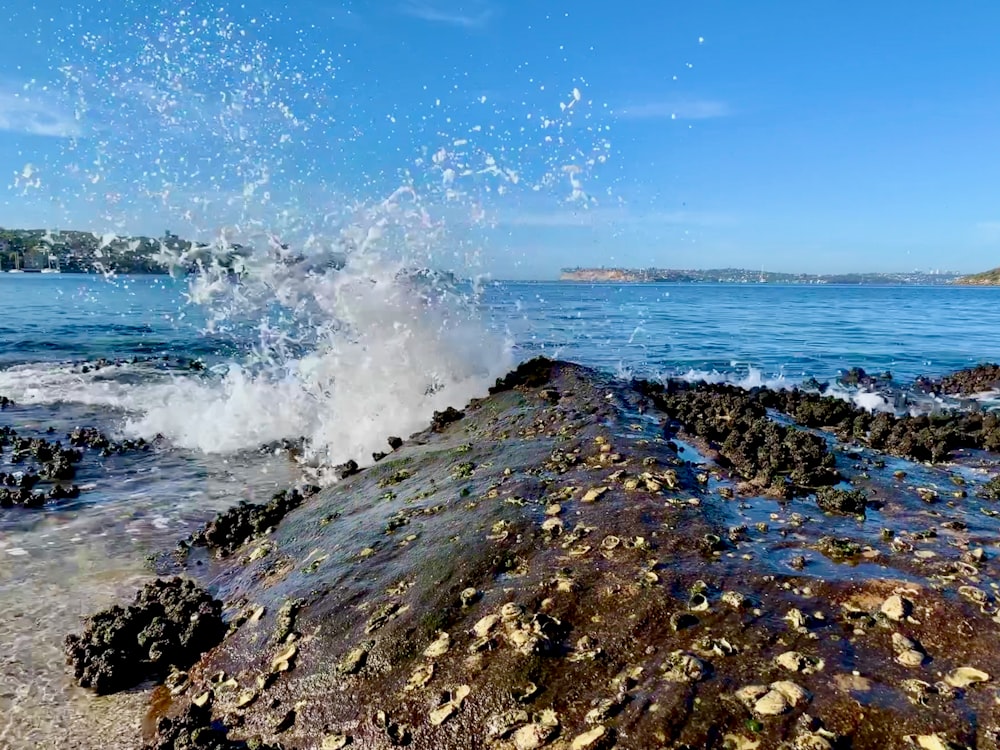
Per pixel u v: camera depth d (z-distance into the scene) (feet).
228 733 12.91
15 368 59.82
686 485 19.34
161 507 27.02
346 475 27.96
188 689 14.58
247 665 14.71
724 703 10.36
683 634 12.15
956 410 43.75
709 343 84.99
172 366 61.98
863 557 14.76
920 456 26.78
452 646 13.15
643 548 15.20
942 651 11.05
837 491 18.63
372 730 11.95
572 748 10.30
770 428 25.94
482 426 29.01
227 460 34.12
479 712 11.53
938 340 96.22
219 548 22.52
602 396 29.86
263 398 39.09
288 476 31.73
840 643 11.41
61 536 23.53
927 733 9.33
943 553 14.79
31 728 13.41
